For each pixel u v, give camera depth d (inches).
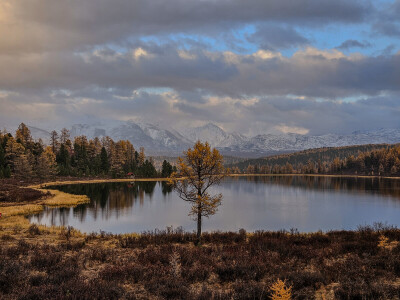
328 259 492.4
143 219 1476.4
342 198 2591.0
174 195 2645.2
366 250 526.3
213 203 744.3
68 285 319.3
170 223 1387.8
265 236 775.1
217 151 754.8
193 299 297.6
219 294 307.7
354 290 309.0
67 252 553.0
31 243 629.3
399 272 391.2
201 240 730.2
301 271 386.3
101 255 499.5
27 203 1839.3
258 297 301.1
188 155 752.3
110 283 334.3
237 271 391.9
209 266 427.5
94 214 1584.6
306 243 657.0
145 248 619.5
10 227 928.3
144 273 386.3
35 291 297.1
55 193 2402.8
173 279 356.2
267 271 401.7
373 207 2034.9
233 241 722.8
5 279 340.8
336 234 799.1
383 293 301.4
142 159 6815.9
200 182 741.3
